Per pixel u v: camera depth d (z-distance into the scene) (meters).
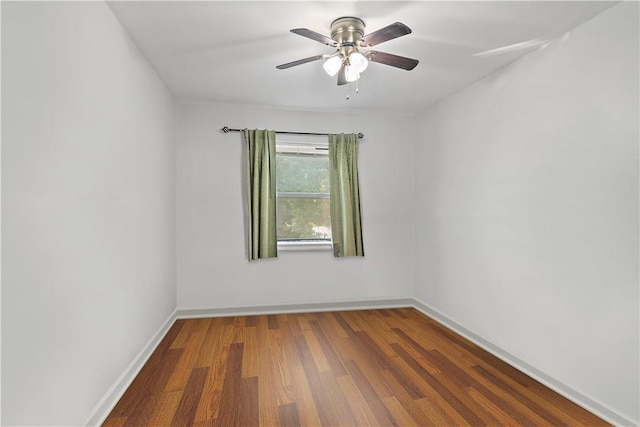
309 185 3.74
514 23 1.91
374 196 3.82
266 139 3.47
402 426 1.68
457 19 1.88
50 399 1.27
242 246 3.51
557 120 2.05
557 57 2.06
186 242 3.40
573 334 1.93
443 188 3.28
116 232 1.87
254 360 2.41
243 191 3.52
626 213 1.67
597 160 1.81
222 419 1.72
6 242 1.04
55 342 1.30
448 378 2.16
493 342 2.57
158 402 1.87
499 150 2.53
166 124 2.97
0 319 1.02
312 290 3.67
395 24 1.55
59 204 1.33
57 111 1.31
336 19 1.87
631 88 1.65
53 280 1.29
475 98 2.82
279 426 1.67
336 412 1.79
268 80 2.81
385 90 3.05
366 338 2.85
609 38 1.75
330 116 3.71
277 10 1.80
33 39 1.17
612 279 1.73
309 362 2.38
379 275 3.83
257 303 3.55
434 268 3.45
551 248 2.08
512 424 1.70
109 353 1.78
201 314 3.43
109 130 1.77
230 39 2.12
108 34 1.76
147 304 2.42
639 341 1.61
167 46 2.21
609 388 1.74
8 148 1.05
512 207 2.40
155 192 2.62
